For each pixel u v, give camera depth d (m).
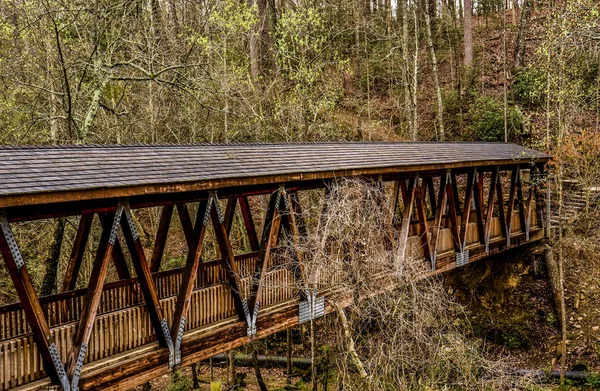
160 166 8.30
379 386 8.90
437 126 28.48
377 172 11.74
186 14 18.83
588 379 15.25
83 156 7.91
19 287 6.23
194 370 17.45
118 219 7.25
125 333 7.89
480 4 37.53
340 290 9.58
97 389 7.17
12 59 15.88
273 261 11.64
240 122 19.27
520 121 25.00
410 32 34.41
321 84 23.00
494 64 31.05
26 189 6.02
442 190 14.64
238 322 9.50
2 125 15.06
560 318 17.56
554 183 20.17
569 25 13.31
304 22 19.00
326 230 9.26
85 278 17.50
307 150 12.05
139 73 16.64
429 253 14.09
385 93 32.50
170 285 10.23
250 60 20.20
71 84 15.23
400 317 8.98
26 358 6.64
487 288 19.00
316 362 15.38
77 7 13.17
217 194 9.00
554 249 18.58
